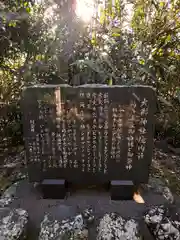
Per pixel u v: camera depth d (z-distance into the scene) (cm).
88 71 139
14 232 100
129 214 113
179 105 181
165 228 102
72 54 142
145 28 160
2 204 121
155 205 118
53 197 124
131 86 110
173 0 152
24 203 121
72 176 125
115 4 154
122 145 118
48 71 142
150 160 119
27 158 123
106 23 154
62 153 121
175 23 155
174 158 190
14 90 178
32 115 115
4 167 164
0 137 193
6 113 181
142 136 116
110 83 127
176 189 142
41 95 112
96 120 115
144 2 155
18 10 141
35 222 111
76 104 113
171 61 169
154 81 150
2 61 164
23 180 144
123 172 122
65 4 136
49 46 140
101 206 118
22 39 143
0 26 127
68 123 116
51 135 118
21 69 144
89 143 119
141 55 143
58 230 102
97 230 106
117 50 146
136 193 129
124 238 99
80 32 141
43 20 143
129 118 114
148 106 112
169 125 199
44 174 125
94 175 124
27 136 119
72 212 113
